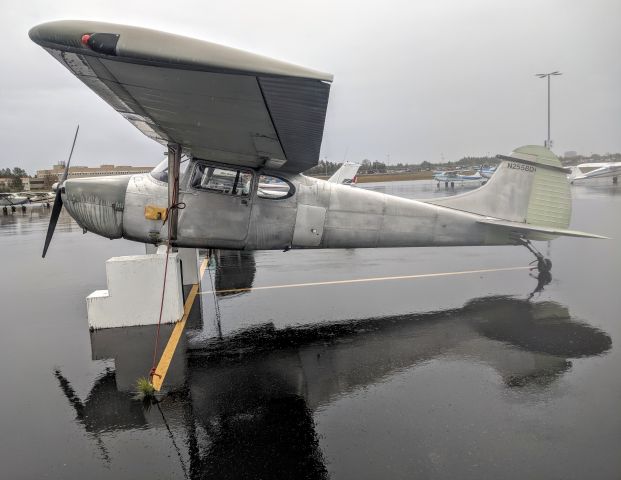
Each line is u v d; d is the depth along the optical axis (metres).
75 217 5.52
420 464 2.46
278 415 3.01
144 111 3.99
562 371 3.61
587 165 43.94
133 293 4.88
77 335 4.70
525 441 2.65
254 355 4.08
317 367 3.81
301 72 2.75
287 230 5.76
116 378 3.65
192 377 3.63
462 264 8.37
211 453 2.59
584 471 2.37
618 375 3.51
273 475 2.39
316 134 3.95
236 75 2.81
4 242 13.09
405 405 3.12
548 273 7.30
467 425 2.84
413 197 23.83
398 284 6.80
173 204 5.20
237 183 5.52
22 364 3.97
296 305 5.71
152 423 2.94
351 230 6.06
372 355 4.05
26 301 6.25
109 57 2.84
